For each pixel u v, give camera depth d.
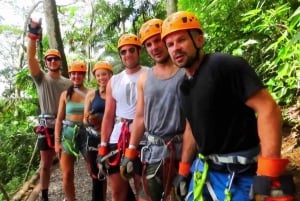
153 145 2.73
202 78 1.91
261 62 4.89
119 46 3.21
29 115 9.45
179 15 1.96
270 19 4.24
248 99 1.82
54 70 4.85
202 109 1.92
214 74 1.87
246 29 4.82
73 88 4.35
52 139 4.82
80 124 4.24
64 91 4.48
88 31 20.73
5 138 8.63
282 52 3.46
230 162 1.93
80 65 4.39
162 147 2.69
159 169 2.70
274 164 1.69
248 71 1.83
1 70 14.95
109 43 16.64
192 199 2.18
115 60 14.92
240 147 1.93
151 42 2.63
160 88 2.66
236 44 5.15
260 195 1.71
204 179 2.02
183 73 2.62
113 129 3.37
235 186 1.91
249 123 1.92
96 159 3.90
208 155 2.02
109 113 3.40
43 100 4.81
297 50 3.51
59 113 4.40
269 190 1.69
